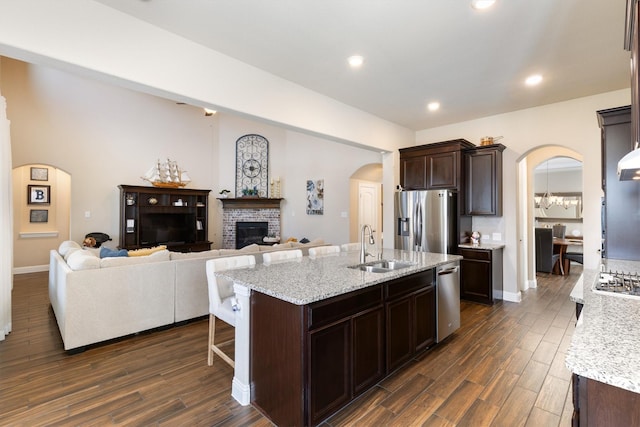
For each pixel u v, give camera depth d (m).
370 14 2.43
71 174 6.45
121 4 2.32
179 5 2.33
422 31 2.66
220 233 8.55
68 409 2.12
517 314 4.12
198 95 2.85
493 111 4.73
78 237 6.51
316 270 2.61
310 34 2.71
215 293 2.67
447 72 3.43
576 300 1.69
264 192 8.63
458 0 2.26
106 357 2.88
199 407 2.16
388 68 3.33
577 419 1.09
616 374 0.88
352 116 4.50
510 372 2.63
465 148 4.93
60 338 3.27
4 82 5.80
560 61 3.17
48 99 6.24
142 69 2.52
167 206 7.34
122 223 6.66
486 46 2.89
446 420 2.03
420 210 4.87
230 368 2.70
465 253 4.75
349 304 2.13
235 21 2.52
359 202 7.55
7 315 3.33
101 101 6.84
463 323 3.79
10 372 2.60
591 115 4.10
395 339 2.56
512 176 4.78
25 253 6.49
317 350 1.90
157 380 2.50
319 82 3.67
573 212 9.01
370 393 2.32
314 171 7.94
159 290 3.49
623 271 2.31
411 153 5.31
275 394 2.00
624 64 3.22
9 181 3.35
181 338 3.33
